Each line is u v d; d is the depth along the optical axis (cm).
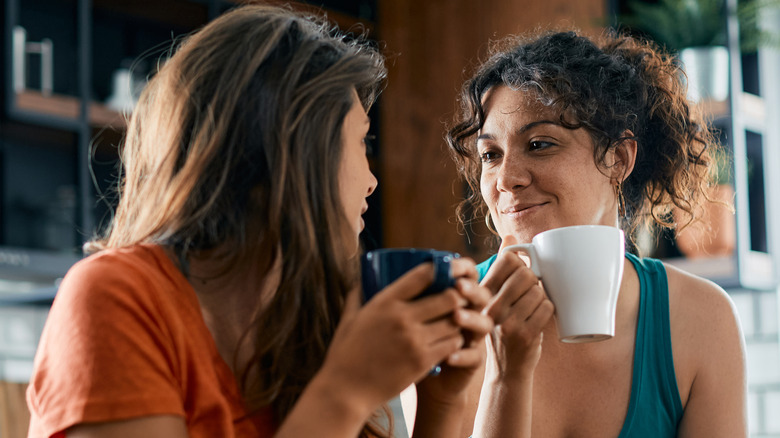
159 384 73
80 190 312
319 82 84
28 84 323
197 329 80
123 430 71
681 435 123
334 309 85
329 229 84
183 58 87
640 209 133
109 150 342
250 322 87
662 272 125
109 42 356
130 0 343
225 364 81
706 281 128
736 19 296
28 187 334
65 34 347
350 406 69
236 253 83
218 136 82
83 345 72
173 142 84
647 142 130
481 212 147
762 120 309
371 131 361
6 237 326
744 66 320
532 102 117
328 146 84
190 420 77
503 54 127
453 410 84
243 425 81
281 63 84
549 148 117
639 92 125
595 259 90
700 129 139
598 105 117
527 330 93
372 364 69
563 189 116
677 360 123
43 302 291
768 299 305
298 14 98
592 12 314
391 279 73
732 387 123
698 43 300
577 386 122
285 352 84
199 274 84
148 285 78
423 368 70
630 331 123
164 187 83
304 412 69
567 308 91
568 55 121
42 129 317
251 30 86
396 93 355
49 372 73
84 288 75
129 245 83
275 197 81
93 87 351
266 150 82
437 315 70
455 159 143
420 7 352
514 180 117
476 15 337
